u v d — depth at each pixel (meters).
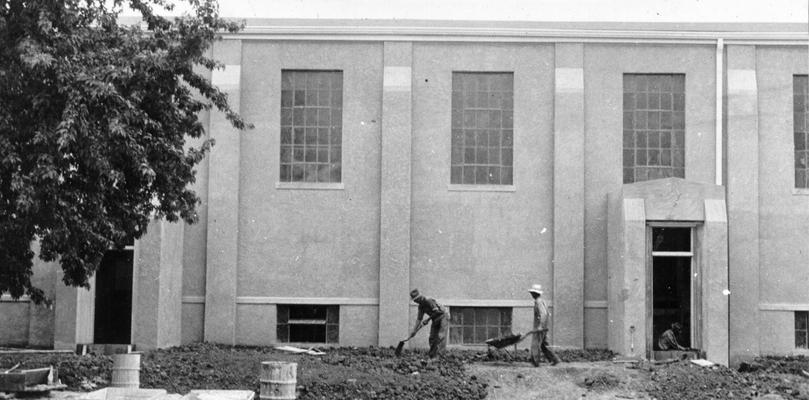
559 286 27.38
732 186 27.67
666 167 27.94
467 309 27.92
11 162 17.83
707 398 20.09
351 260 27.84
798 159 28.03
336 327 27.92
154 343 25.41
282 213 27.92
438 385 20.61
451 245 27.78
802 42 27.80
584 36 27.88
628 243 25.56
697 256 25.94
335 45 28.22
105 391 17.14
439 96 28.06
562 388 21.30
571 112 27.77
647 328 25.50
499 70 28.08
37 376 18.66
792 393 20.31
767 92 28.03
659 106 28.09
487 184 27.94
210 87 20.88
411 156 27.91
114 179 18.72
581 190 27.64
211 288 27.52
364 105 28.11
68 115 17.59
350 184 28.00
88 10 20.27
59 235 18.64
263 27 28.02
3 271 20.03
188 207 21.11
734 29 27.86
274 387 15.29
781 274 27.59
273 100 28.11
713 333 25.30
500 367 23.00
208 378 20.73
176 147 20.36
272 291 27.77
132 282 27.23
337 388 20.06
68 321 25.52
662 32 27.86
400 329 27.39
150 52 19.47
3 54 18.19
